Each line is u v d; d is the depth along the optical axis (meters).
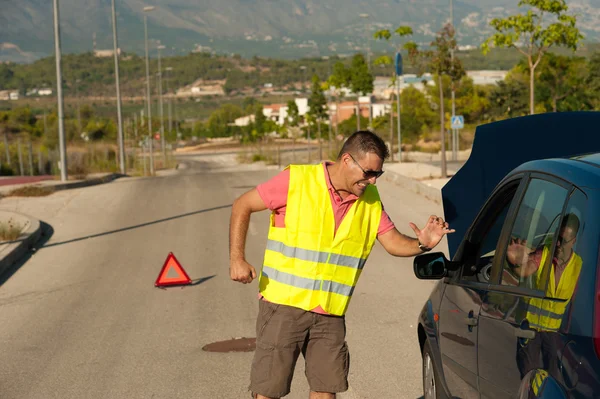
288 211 4.62
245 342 8.41
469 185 5.56
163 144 79.69
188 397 6.75
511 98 53.34
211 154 116.38
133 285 11.77
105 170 52.25
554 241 3.56
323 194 4.62
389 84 45.44
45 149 64.75
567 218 3.52
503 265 4.13
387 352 7.90
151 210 21.42
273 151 81.38
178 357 7.94
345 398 6.58
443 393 5.11
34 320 9.82
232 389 6.91
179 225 18.23
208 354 8.01
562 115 5.33
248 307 10.09
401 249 4.68
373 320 9.24
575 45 25.25
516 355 3.64
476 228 4.91
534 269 3.71
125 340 8.67
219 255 14.13
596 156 3.84
